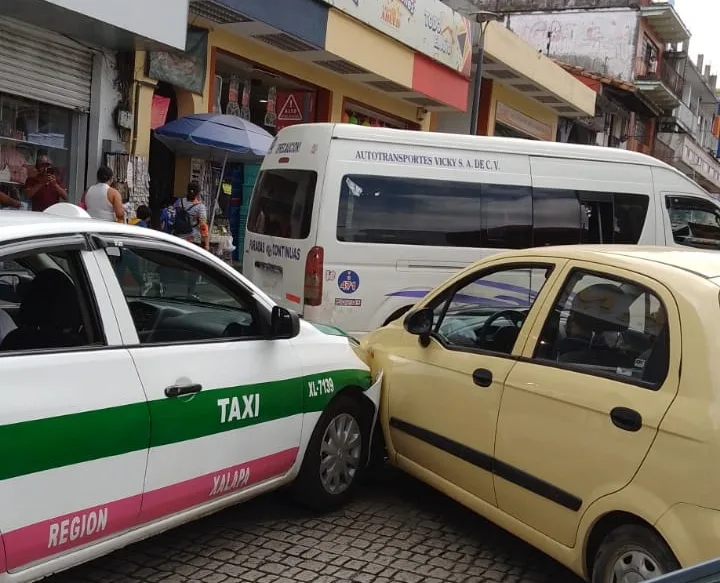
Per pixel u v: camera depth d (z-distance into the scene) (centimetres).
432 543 410
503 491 370
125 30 876
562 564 357
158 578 356
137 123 1041
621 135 3175
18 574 270
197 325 381
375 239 709
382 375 477
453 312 451
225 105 1308
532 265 406
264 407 379
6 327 318
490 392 382
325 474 437
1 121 907
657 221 844
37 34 892
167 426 323
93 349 305
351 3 1238
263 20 1083
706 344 297
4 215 318
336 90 1467
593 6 3219
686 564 273
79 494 287
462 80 1636
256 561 378
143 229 349
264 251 756
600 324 347
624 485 304
